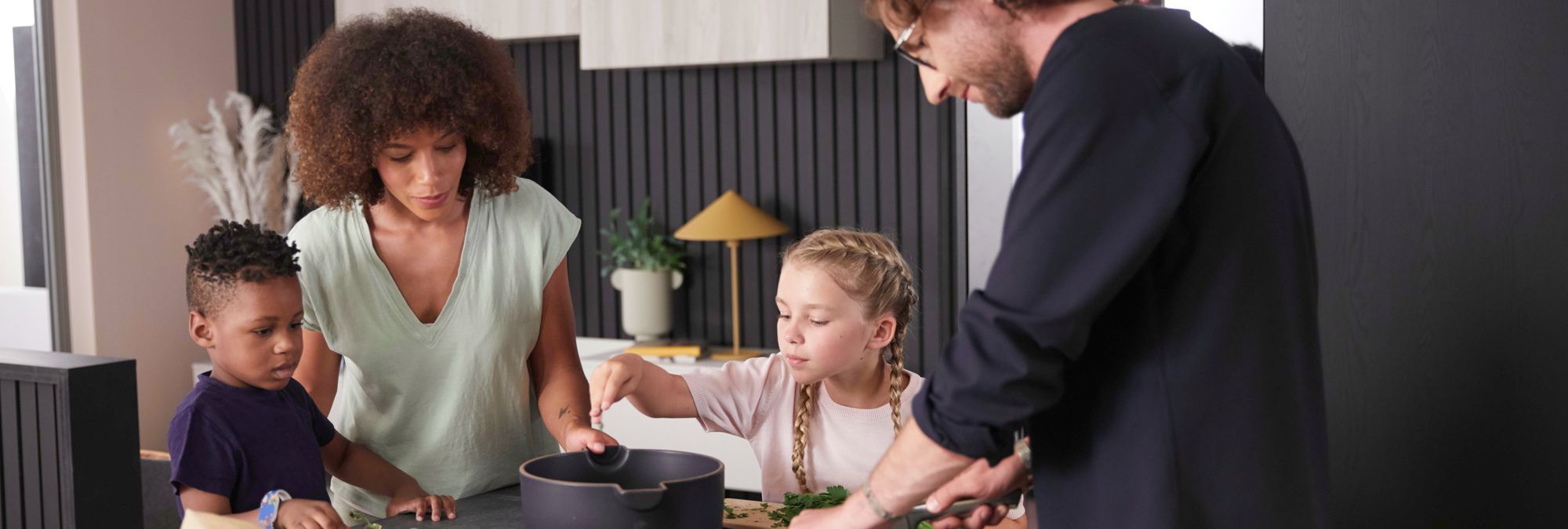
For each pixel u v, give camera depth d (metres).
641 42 3.88
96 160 4.31
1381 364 2.05
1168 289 0.98
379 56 1.35
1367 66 2.02
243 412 1.38
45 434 1.23
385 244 1.50
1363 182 2.04
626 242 4.24
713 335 4.27
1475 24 1.93
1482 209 1.95
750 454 3.72
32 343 4.32
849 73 3.94
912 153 3.86
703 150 4.20
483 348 1.53
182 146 4.59
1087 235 0.93
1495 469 1.98
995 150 3.01
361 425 1.59
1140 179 0.92
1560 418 1.93
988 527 1.45
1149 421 0.99
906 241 3.90
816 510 1.18
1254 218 0.97
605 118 4.34
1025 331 0.94
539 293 1.56
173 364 4.62
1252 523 0.98
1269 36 2.10
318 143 1.38
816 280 1.54
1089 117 0.93
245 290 1.35
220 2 4.78
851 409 1.66
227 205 4.66
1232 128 0.96
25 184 4.25
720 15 3.76
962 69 1.03
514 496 1.51
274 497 1.25
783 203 4.09
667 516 1.09
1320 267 2.08
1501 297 1.95
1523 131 1.91
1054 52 0.97
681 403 1.62
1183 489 0.98
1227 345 0.97
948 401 0.99
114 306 4.39
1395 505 2.06
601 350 4.15
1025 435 1.21
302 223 1.52
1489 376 1.97
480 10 4.21
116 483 1.26
